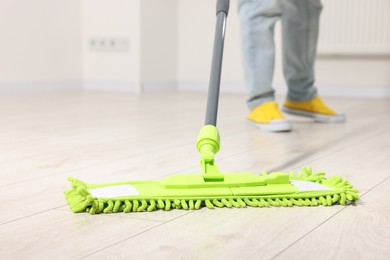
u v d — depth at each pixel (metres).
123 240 0.76
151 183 0.94
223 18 1.09
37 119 2.28
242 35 1.96
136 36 3.86
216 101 1.02
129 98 3.39
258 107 2.01
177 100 3.29
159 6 3.98
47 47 3.76
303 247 0.74
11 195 1.02
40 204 0.95
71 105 2.90
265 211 0.91
